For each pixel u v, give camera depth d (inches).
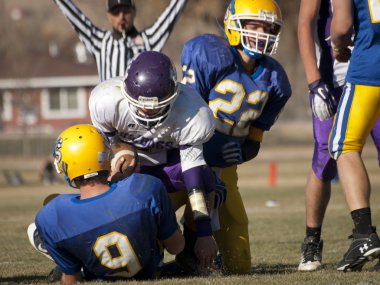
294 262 799.1
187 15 3850.9
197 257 649.0
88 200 565.0
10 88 6363.2
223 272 711.7
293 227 1154.7
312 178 726.5
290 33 4443.9
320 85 644.1
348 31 608.4
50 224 565.3
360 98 619.8
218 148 725.9
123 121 642.2
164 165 693.3
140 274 598.2
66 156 564.7
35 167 3929.6
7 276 705.6
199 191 634.2
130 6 966.4
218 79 710.5
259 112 727.7
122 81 626.2
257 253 881.5
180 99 634.2
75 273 579.2
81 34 975.0
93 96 644.1
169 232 590.6
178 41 5216.5
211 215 682.2
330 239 986.1
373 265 719.1
